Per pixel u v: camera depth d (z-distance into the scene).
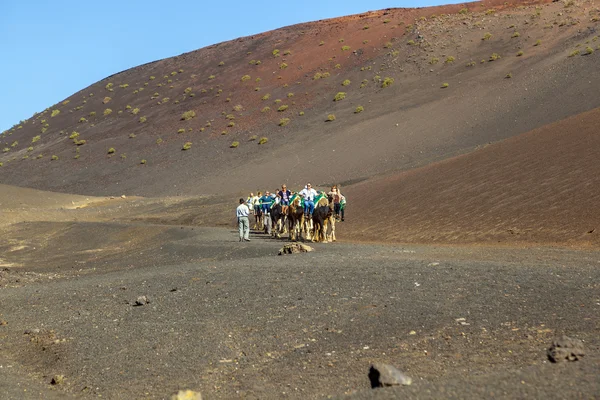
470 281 12.96
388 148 77.94
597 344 8.27
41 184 98.06
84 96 146.00
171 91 132.62
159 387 8.73
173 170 91.50
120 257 31.11
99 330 12.16
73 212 67.94
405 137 80.38
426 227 29.91
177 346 10.52
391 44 122.69
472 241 25.12
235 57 143.50
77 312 14.16
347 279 14.28
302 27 154.62
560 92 78.81
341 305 11.89
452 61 107.12
